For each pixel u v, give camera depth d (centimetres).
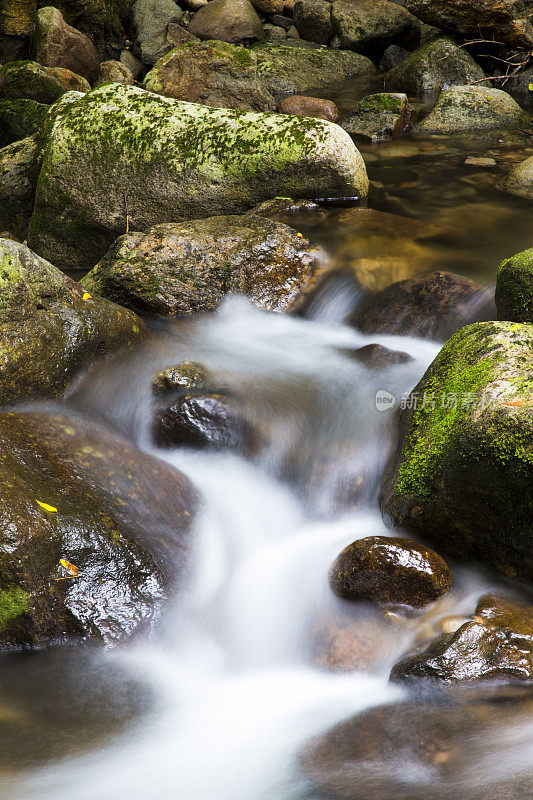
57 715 275
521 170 698
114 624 306
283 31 1327
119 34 1265
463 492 316
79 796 236
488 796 224
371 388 420
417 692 269
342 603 311
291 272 521
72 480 335
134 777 245
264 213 604
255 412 402
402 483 341
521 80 1051
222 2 1262
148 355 443
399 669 276
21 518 303
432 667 269
